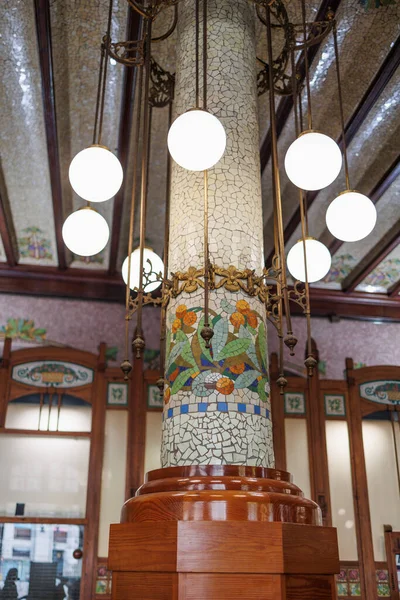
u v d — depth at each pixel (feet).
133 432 21.91
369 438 23.29
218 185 10.95
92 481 21.16
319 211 21.56
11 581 19.84
